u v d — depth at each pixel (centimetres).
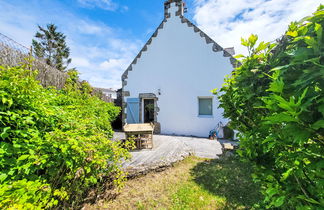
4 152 129
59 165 184
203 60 754
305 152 79
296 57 81
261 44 128
